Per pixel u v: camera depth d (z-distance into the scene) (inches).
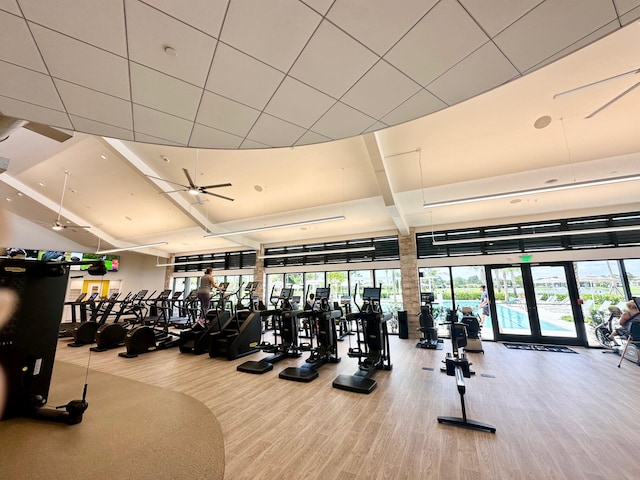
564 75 134.0
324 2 59.5
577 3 59.5
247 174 245.8
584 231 253.1
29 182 312.2
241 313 256.4
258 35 67.6
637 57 122.1
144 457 84.5
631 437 101.7
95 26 64.3
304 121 104.6
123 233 410.6
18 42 68.7
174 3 58.9
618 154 177.9
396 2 59.6
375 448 95.2
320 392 146.3
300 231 366.9
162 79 82.4
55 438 93.7
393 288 342.0
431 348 251.4
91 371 182.4
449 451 93.6
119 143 215.8
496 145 181.5
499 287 285.4
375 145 175.8
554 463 87.3
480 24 65.1
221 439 98.2
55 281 123.6
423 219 301.3
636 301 200.8
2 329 106.9
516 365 196.4
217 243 440.8
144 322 352.2
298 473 82.2
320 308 215.0
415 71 80.4
